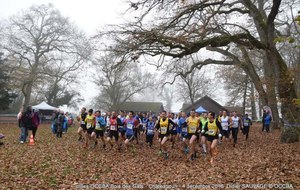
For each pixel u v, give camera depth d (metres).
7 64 43.38
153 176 9.55
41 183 8.59
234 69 37.34
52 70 47.91
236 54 28.86
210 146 12.00
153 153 14.73
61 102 58.09
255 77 25.25
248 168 9.97
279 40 8.27
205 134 12.12
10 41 45.69
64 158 12.73
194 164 11.62
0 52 44.69
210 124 11.98
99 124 15.66
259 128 32.41
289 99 16.06
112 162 12.08
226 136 17.97
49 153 14.00
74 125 43.03
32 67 45.81
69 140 20.23
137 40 14.70
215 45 15.62
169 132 14.09
